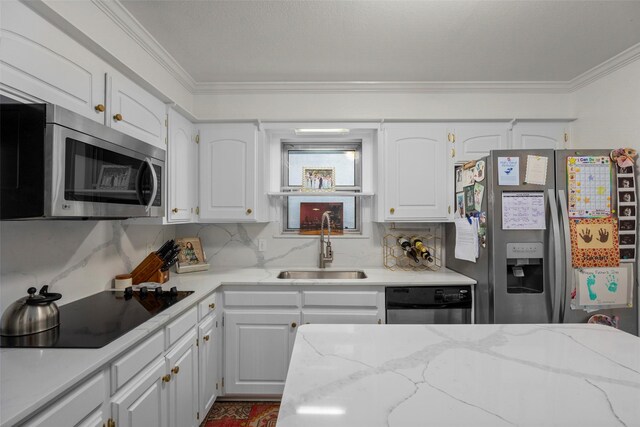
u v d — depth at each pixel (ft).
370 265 9.20
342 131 8.64
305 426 2.04
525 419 2.10
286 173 9.53
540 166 6.32
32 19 3.66
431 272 8.31
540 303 6.32
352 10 5.62
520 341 3.48
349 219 9.49
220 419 6.71
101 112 4.77
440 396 2.38
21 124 3.47
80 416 3.12
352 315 7.14
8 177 3.50
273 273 8.21
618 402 2.30
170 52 7.00
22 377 2.92
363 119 8.14
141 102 5.79
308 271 8.76
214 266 9.18
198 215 8.07
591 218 6.30
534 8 5.54
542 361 2.98
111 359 3.58
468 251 7.38
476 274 7.14
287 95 8.80
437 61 7.45
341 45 6.75
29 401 2.54
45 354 3.42
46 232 4.89
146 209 5.31
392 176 8.14
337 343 3.43
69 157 3.72
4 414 2.38
